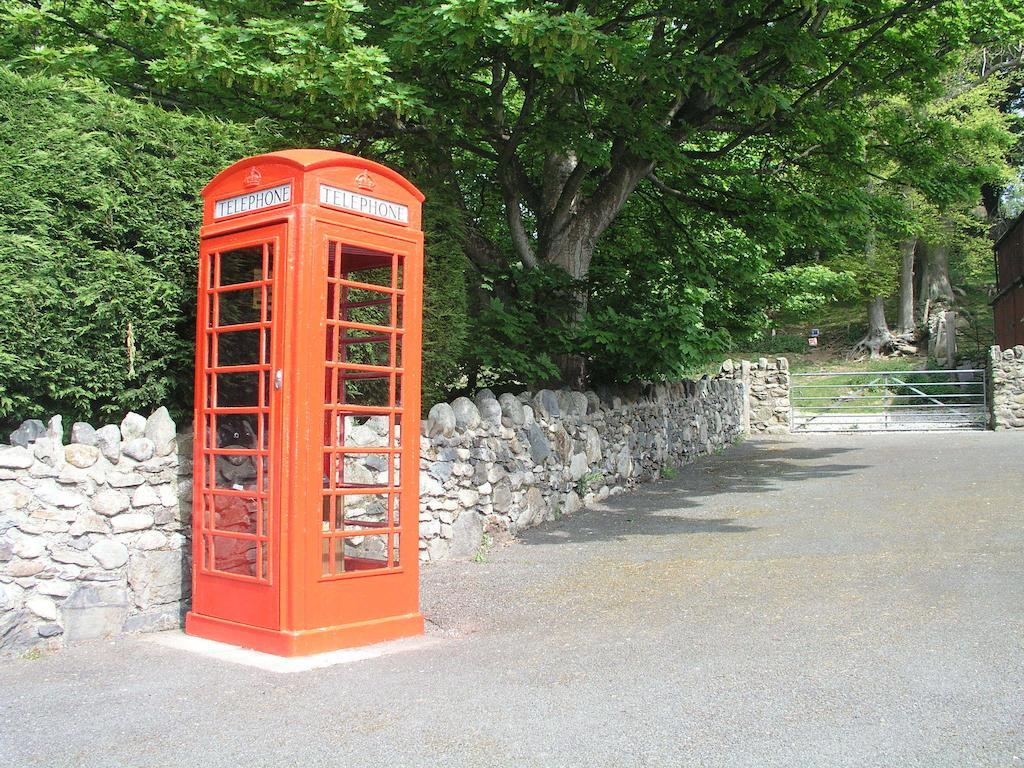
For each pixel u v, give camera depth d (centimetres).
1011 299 2603
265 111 970
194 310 669
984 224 3369
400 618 569
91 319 606
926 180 1384
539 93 1090
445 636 568
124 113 630
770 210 1327
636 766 346
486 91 1108
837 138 1306
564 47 864
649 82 1016
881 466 1388
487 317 1038
